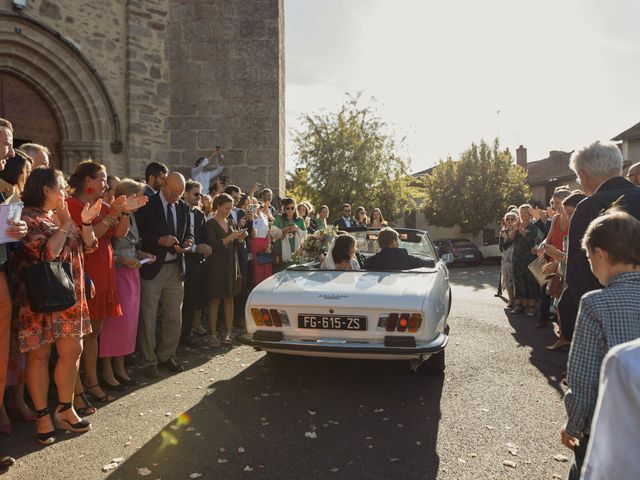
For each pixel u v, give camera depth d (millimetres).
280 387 4758
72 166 9750
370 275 5047
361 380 4969
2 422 3689
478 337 6934
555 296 6090
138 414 4070
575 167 3000
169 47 11375
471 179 32688
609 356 1109
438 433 3695
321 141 27453
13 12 8555
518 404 4297
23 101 9227
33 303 3242
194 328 6941
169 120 11422
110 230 4453
